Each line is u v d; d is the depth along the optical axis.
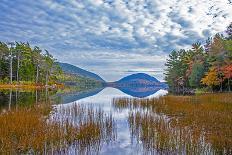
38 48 100.50
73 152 11.73
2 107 26.86
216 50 54.72
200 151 11.38
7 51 89.88
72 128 14.68
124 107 30.89
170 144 12.02
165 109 27.19
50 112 23.78
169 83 99.12
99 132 14.96
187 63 79.69
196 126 16.94
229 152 11.30
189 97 41.44
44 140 12.53
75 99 42.84
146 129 15.43
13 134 13.38
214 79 55.59
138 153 11.80
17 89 68.94
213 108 25.83
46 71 104.88
